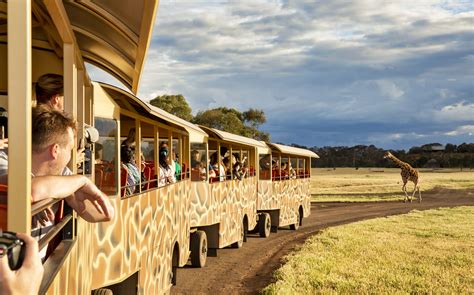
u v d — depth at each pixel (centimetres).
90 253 497
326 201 3534
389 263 1292
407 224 2150
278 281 1081
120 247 625
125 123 876
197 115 6575
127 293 705
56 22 392
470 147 12125
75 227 366
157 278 811
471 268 1245
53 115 316
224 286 1133
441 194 4200
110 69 766
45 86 432
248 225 1728
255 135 6856
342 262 1304
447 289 1035
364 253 1429
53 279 255
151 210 775
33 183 269
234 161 1639
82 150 504
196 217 1285
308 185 2486
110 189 618
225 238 1473
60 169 317
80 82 520
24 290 179
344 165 12788
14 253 178
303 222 2470
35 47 569
